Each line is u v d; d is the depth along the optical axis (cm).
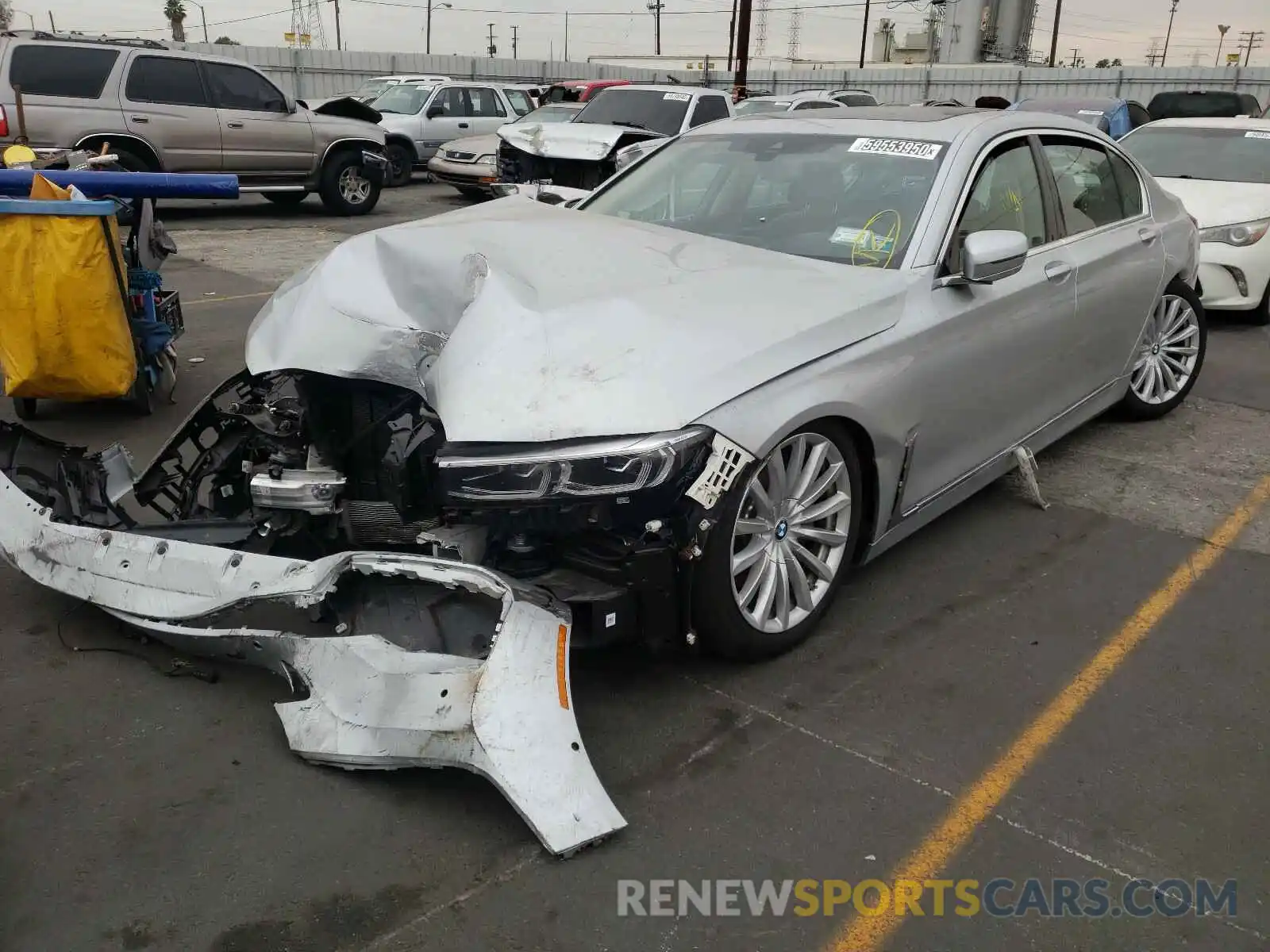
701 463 275
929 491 378
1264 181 843
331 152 1399
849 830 261
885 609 373
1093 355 478
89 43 1201
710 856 250
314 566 284
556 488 264
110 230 507
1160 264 525
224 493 384
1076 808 272
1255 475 517
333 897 234
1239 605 385
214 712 300
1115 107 1413
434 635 282
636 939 226
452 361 287
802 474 317
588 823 244
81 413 571
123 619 312
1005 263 356
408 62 3341
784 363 297
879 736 299
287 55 3150
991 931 232
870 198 386
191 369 664
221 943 221
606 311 293
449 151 1592
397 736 257
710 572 294
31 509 339
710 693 316
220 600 294
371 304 325
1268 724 312
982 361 379
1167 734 305
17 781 269
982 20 4581
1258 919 238
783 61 6303
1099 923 235
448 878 240
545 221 390
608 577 282
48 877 238
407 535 314
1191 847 260
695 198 425
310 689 277
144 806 261
